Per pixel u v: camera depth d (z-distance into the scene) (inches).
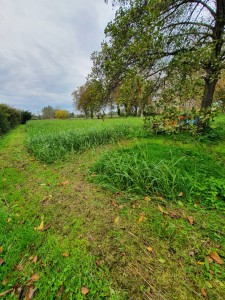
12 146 234.8
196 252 59.8
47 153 168.2
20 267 57.1
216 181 94.1
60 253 62.0
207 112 179.3
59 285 51.3
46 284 51.8
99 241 66.5
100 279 52.7
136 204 87.0
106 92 206.1
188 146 163.5
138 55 163.3
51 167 148.8
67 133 227.1
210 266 55.0
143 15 152.0
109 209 84.9
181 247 62.1
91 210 84.9
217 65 162.4
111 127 274.4
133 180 98.0
